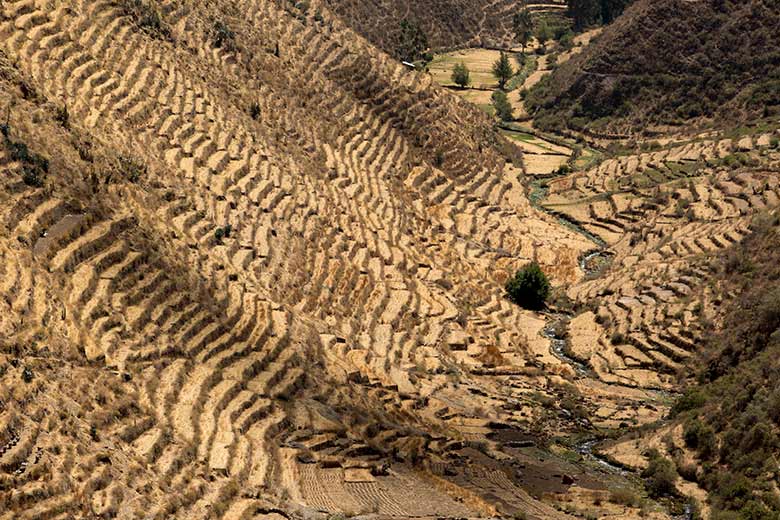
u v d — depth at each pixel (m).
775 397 80.44
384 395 87.94
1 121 81.81
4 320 66.31
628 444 87.31
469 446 83.44
